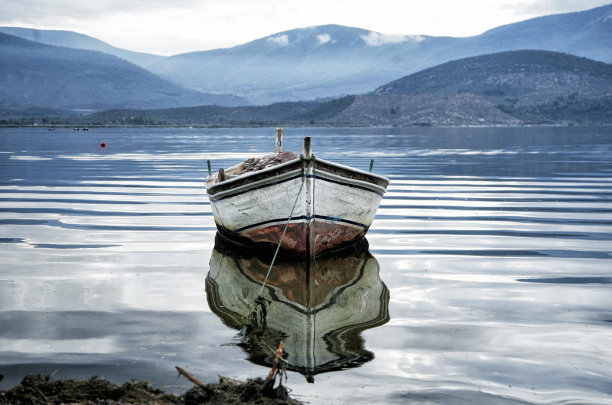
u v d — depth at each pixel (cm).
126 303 703
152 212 1424
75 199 1652
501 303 716
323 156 3653
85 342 573
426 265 919
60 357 534
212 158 3491
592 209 1479
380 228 1235
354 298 738
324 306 703
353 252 1018
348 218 1015
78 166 2838
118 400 436
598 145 5206
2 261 915
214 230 1202
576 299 731
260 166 1112
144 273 853
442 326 629
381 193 1082
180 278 827
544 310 686
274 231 980
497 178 2256
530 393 468
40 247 1021
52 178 2250
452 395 464
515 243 1079
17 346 560
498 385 483
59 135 8300
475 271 879
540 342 580
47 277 821
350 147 4947
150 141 6481
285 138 7900
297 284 811
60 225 1239
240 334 599
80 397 438
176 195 1745
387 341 582
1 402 426
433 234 1167
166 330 609
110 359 530
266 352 550
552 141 6253
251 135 9588
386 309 692
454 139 7212
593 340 586
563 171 2545
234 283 807
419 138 7694
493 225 1262
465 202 1608
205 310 680
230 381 468
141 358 533
